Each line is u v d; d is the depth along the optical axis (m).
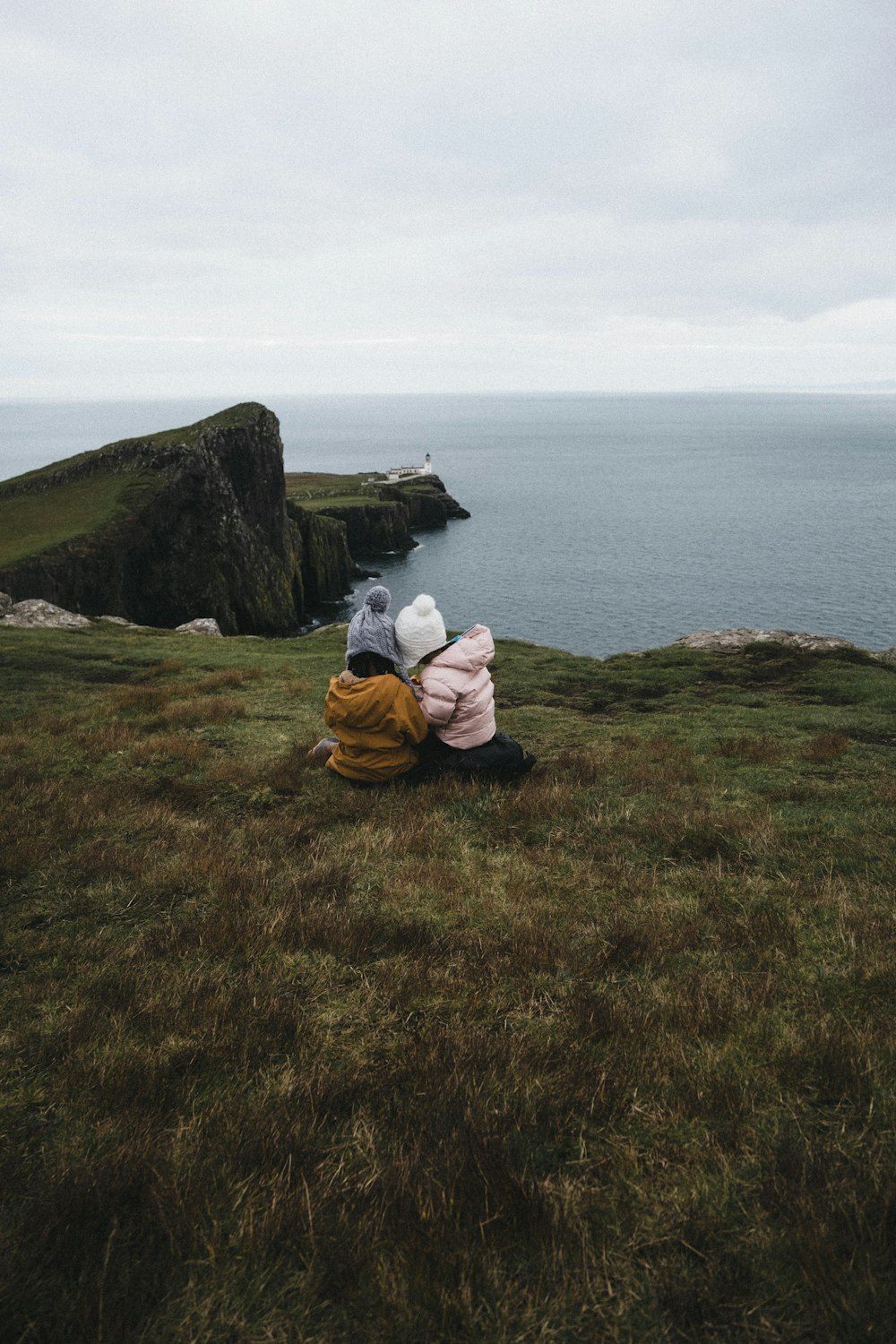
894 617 79.00
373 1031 4.02
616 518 156.38
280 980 4.51
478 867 6.33
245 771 8.80
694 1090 3.42
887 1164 2.92
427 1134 3.13
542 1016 4.16
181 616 67.38
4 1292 2.38
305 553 93.94
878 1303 2.30
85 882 5.90
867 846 6.56
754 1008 4.13
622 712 13.52
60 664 18.67
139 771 9.06
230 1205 2.81
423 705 8.02
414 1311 2.36
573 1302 2.41
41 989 4.34
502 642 22.44
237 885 5.74
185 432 75.38
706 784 8.66
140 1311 2.36
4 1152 3.08
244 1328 2.33
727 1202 2.80
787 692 15.67
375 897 5.80
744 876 6.02
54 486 70.94
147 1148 3.03
